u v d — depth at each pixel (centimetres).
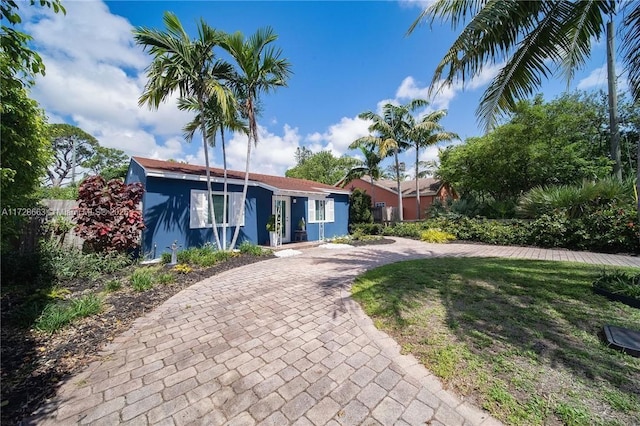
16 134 402
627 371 213
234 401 198
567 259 696
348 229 1477
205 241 849
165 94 685
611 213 793
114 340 294
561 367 221
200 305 400
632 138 1399
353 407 189
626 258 697
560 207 923
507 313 333
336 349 271
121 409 190
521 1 392
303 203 1184
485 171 1427
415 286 458
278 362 249
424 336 286
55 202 715
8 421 178
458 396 196
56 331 304
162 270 585
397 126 1692
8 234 502
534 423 166
